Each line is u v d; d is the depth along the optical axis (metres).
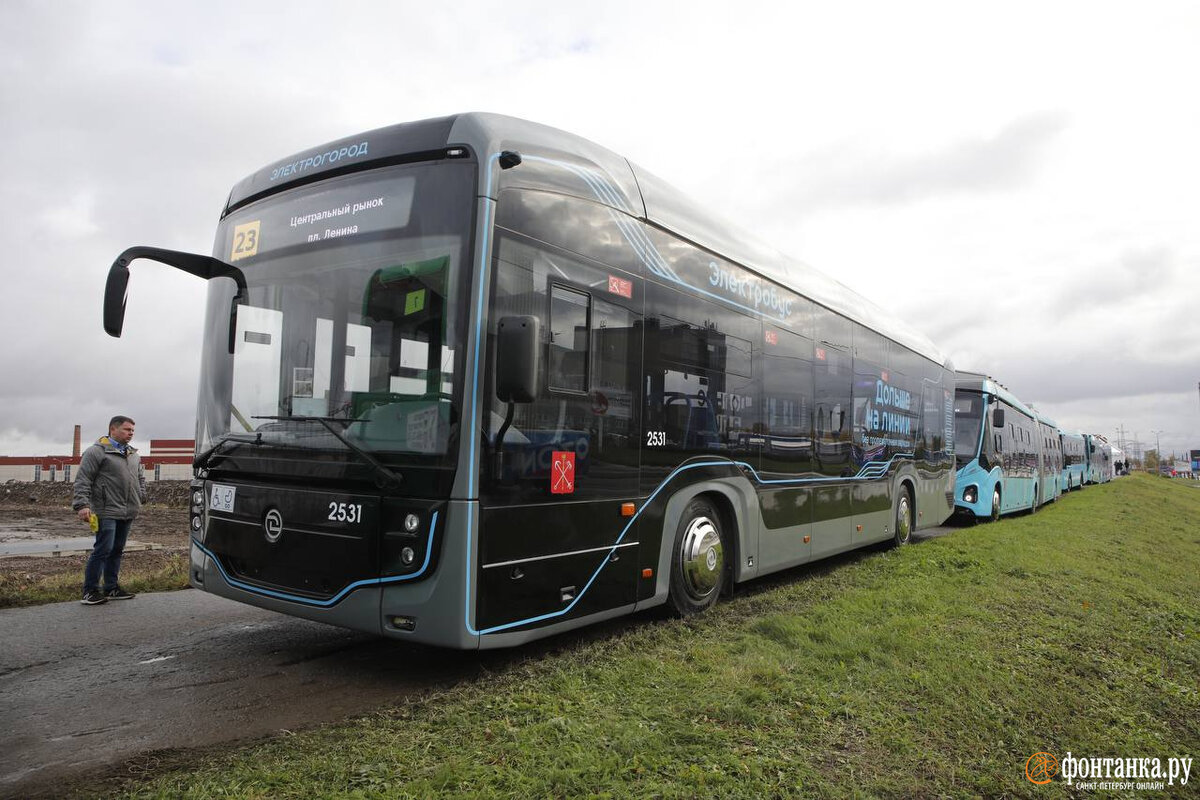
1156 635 6.93
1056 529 14.77
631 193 5.88
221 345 5.55
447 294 4.46
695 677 4.67
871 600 7.16
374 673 5.00
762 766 3.49
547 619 4.80
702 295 6.62
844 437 9.45
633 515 5.60
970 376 17.52
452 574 4.25
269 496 5.01
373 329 4.72
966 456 16.98
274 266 5.29
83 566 10.83
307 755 3.48
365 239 4.86
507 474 4.52
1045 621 6.82
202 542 5.54
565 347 5.02
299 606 4.80
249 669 5.09
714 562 6.63
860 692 4.56
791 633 5.80
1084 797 3.61
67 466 40.28
